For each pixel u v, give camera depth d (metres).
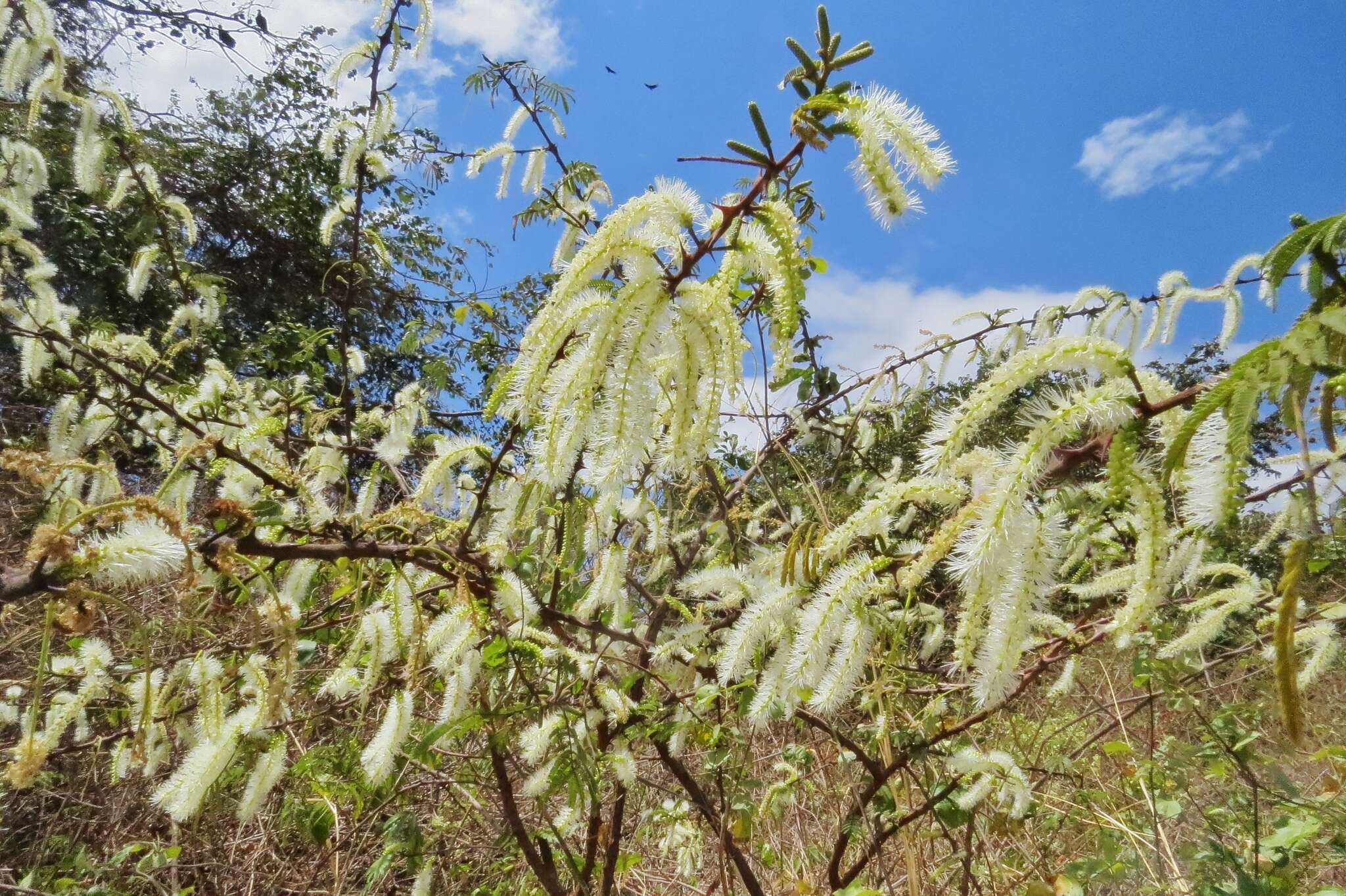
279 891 3.48
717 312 1.55
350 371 4.47
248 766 2.35
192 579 1.52
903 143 1.26
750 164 1.38
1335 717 3.81
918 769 2.85
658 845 3.56
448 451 2.23
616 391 1.55
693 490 3.38
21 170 4.52
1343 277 0.94
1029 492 1.20
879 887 2.67
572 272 1.54
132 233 4.70
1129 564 2.55
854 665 1.63
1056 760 2.83
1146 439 1.21
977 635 1.26
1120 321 3.25
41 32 3.94
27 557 1.41
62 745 3.13
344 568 2.69
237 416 3.66
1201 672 2.85
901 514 2.22
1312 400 0.94
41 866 3.23
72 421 3.33
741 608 2.66
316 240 9.50
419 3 3.71
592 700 2.65
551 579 2.84
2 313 3.52
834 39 1.33
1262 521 2.69
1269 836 2.55
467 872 3.46
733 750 2.74
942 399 3.66
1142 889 2.61
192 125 9.60
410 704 2.13
